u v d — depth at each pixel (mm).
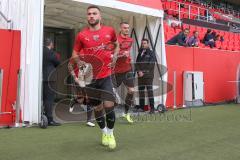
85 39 4520
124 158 4145
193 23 14625
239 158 4227
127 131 5891
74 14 9094
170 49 9312
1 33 5965
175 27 12750
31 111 6141
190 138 5348
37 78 6129
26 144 4762
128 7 7539
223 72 10906
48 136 5328
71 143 4887
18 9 6410
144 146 4781
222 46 14656
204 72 10297
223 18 19562
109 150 4520
